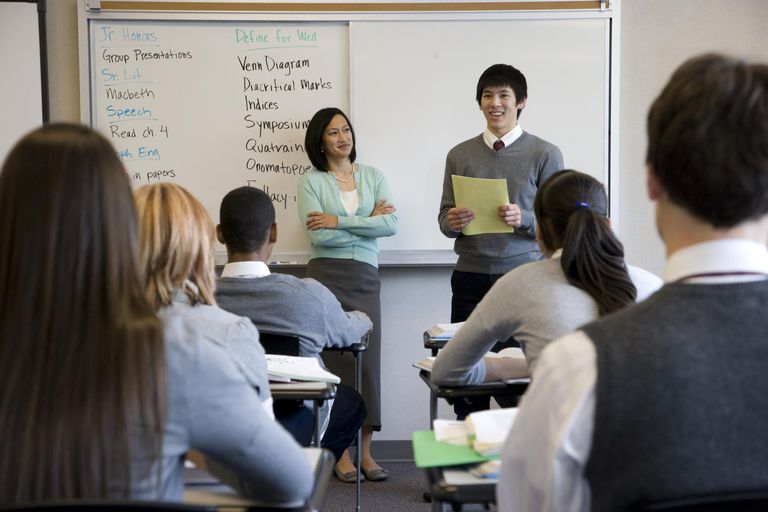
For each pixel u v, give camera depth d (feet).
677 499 2.89
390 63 13.00
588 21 12.93
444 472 4.52
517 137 11.60
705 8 13.16
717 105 2.93
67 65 12.99
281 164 13.10
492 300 6.67
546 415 3.16
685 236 3.09
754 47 13.17
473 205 10.50
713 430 2.92
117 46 12.86
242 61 12.98
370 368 12.61
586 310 6.33
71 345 3.13
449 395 7.04
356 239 12.56
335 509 10.99
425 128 13.08
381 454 13.75
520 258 11.38
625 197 13.37
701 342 2.97
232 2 12.84
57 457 3.10
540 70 13.00
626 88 13.29
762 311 2.99
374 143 13.10
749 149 2.88
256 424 3.55
